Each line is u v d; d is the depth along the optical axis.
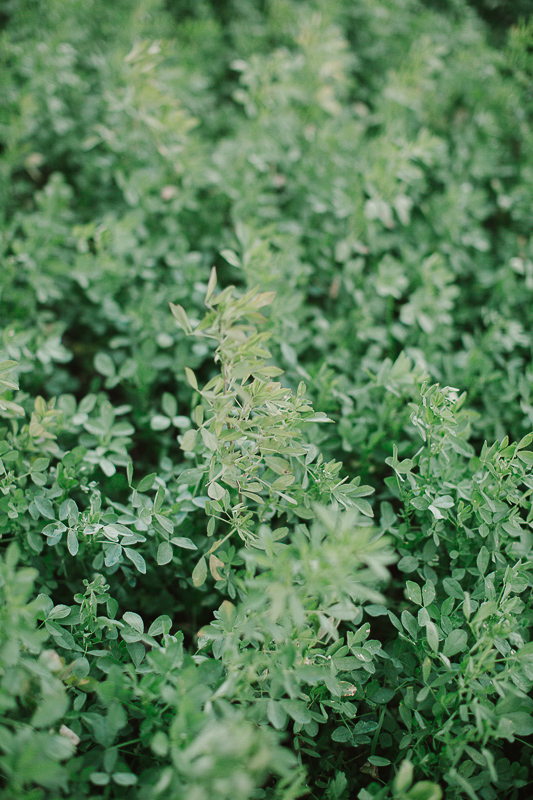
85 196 1.06
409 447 0.76
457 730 0.61
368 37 1.35
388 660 0.66
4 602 0.60
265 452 0.66
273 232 0.93
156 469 0.83
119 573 0.73
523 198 1.07
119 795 0.59
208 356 0.88
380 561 0.53
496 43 1.36
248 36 1.29
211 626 0.61
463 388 0.86
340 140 1.08
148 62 0.87
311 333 0.91
